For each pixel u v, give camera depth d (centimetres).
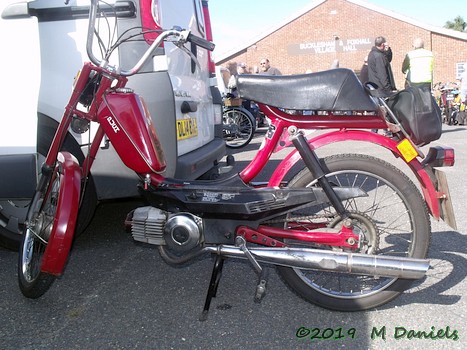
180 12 412
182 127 380
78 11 338
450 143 930
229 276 328
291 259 251
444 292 294
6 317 281
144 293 307
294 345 247
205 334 259
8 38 327
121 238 403
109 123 268
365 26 3250
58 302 298
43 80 346
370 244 263
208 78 484
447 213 257
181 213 264
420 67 962
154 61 332
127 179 340
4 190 330
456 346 242
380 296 266
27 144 327
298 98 254
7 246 373
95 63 262
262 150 269
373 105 251
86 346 251
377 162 261
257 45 3372
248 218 262
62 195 264
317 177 257
